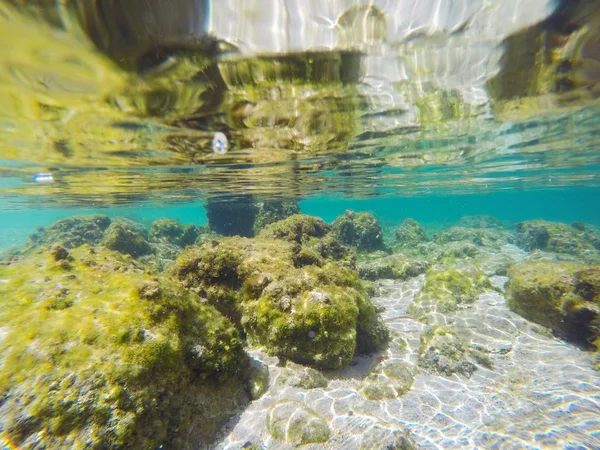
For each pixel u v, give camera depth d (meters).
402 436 0.66
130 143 1.09
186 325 0.80
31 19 0.45
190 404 0.71
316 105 0.91
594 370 0.96
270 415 0.75
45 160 1.23
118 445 0.55
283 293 1.00
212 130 1.02
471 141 1.46
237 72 0.68
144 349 0.67
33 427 0.54
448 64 0.75
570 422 0.75
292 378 0.88
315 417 0.73
